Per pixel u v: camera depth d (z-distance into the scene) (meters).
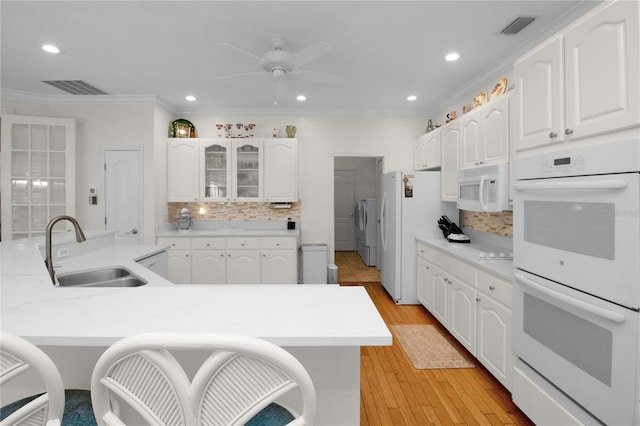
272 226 4.69
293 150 4.38
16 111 3.80
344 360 1.07
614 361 1.24
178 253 4.14
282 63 2.54
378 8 2.17
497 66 3.07
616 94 1.22
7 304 1.13
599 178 1.28
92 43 2.65
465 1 2.10
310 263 4.48
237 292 1.29
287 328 0.93
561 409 1.51
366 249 6.19
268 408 0.94
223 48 2.72
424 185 3.84
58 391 0.71
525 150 1.78
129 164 4.03
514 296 1.86
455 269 2.77
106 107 4.02
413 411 1.98
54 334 0.88
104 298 1.20
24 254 2.02
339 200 7.88
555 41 1.54
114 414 0.76
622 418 1.22
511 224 2.92
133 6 2.14
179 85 3.63
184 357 1.06
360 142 4.68
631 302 1.18
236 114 4.62
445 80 3.48
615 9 1.22
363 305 1.13
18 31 2.46
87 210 4.03
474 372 2.42
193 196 4.36
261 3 2.12
